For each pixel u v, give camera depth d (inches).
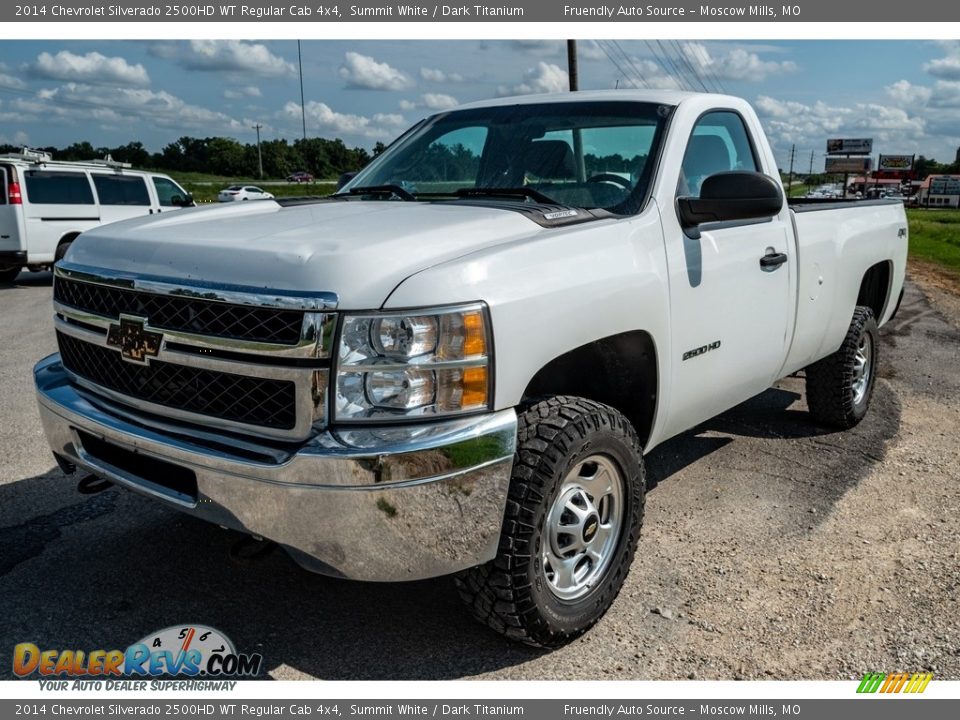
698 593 127.0
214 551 137.8
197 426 101.3
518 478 102.0
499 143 149.3
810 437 202.7
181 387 102.3
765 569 134.7
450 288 94.3
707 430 207.6
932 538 146.8
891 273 216.5
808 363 183.6
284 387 93.8
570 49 871.1
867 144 4045.3
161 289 101.5
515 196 132.4
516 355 98.3
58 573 129.3
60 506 155.1
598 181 134.7
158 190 620.1
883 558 138.9
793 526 151.2
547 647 110.3
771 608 123.0
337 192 153.5
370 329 91.4
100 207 563.5
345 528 91.0
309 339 90.9
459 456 93.0
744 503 161.3
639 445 118.7
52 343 323.0
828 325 182.2
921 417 223.1
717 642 114.3
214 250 102.0
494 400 96.5
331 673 106.2
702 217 129.3
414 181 150.7
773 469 180.2
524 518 101.0
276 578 129.4
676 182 133.7
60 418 116.6
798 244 163.8
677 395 132.6
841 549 142.0
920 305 462.0
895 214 219.3
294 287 93.0
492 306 96.3
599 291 110.5
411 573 95.3
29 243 526.3
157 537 142.6
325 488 90.0
